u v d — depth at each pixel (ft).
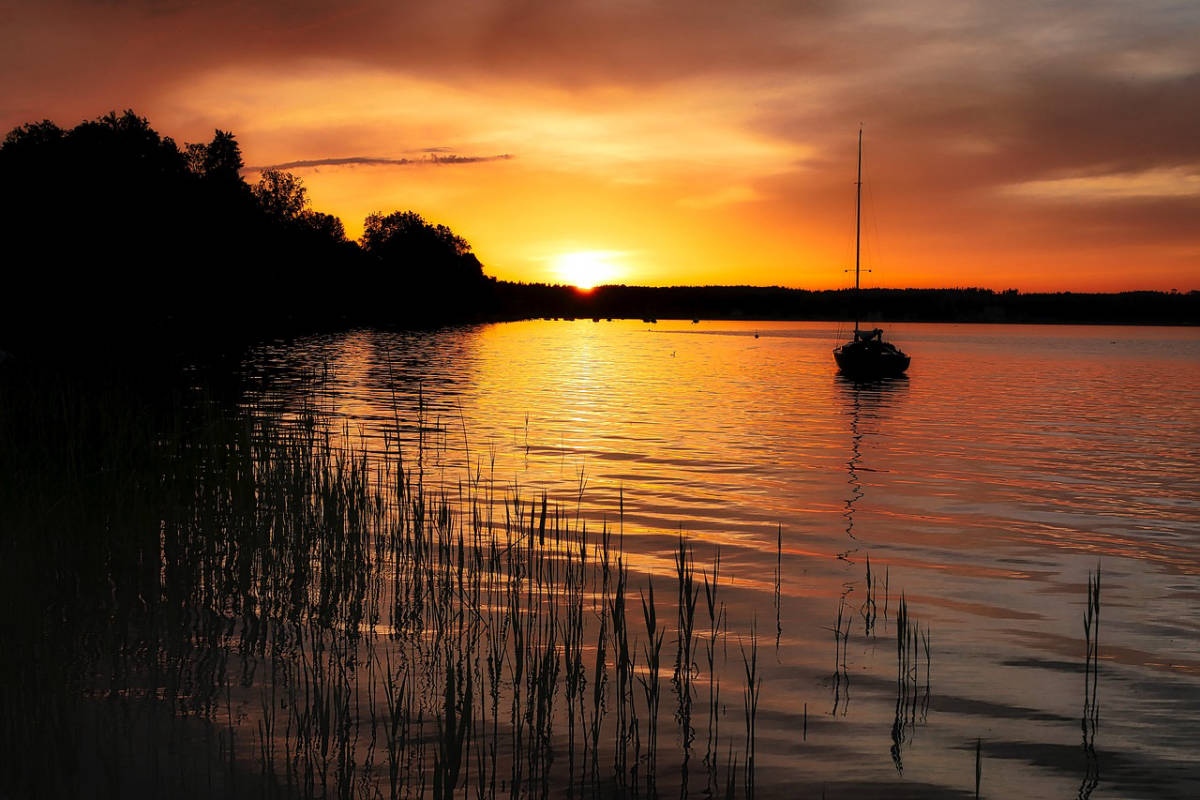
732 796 21.25
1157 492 68.69
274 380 139.95
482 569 40.78
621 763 22.67
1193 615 37.91
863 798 21.67
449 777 19.39
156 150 253.03
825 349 345.10
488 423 103.19
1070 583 42.88
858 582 42.29
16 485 37.35
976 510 60.90
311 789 20.27
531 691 24.48
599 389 156.56
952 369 238.27
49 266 205.67
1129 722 26.53
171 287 246.06
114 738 22.38
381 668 28.19
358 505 44.96
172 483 39.70
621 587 25.62
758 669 30.04
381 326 479.00
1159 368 246.06
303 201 452.35
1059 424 115.34
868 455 86.33
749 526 54.34
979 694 28.43
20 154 219.82
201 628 30.96
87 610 30.50
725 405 133.80
